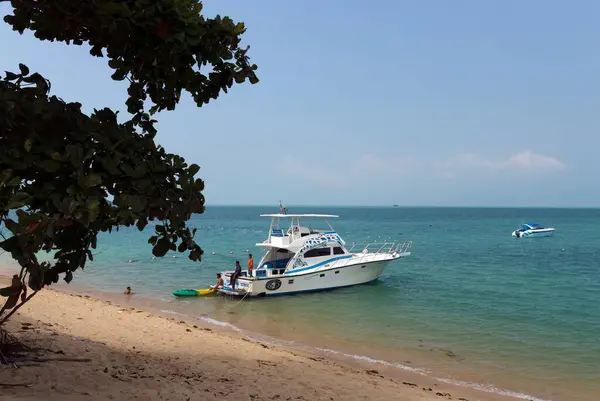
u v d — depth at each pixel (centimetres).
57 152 353
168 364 906
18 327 1023
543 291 2434
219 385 793
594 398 1030
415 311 1931
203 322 1705
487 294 2316
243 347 1194
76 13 398
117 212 367
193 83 461
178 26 393
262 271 2286
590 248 5044
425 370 1206
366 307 1994
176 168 425
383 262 2434
